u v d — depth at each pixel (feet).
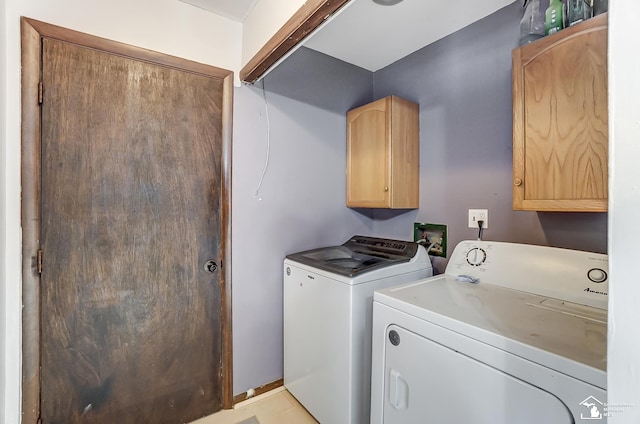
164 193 5.14
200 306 5.55
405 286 4.41
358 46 6.72
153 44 4.96
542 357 2.49
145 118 4.92
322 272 5.30
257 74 5.54
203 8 5.39
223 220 5.73
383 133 6.45
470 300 3.76
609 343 1.29
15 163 4.00
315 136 7.00
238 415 5.73
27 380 4.12
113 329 4.77
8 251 3.99
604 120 3.33
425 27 5.96
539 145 3.88
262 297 6.29
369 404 4.93
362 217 7.89
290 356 6.23
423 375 3.40
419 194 6.78
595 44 3.39
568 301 3.74
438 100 6.41
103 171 4.62
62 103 4.28
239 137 5.88
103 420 4.71
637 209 1.21
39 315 4.21
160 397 5.20
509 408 2.68
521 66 4.08
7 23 3.92
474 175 5.77
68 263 4.40
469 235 5.85
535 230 4.94
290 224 6.65
